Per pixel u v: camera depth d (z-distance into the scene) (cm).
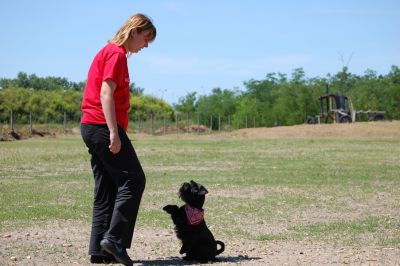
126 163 702
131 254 804
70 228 995
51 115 6538
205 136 5166
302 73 7819
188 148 3388
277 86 8250
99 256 731
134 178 705
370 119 6116
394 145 3691
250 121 7644
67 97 6969
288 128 5147
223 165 2333
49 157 2606
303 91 7544
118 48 706
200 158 2670
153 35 727
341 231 998
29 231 961
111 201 731
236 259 774
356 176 1925
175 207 755
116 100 704
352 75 8062
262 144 3828
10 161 2403
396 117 7250
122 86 704
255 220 1111
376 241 912
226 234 972
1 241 872
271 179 1834
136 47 723
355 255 802
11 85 8300
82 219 1090
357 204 1330
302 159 2633
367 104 7175
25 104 6500
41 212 1153
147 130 6256
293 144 3819
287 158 2684
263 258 780
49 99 6738
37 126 5594
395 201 1381
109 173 719
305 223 1081
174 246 861
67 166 2227
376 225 1055
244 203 1330
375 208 1274
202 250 746
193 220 743
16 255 774
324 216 1165
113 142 682
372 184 1719
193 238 745
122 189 702
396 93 7294
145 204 1311
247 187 1633
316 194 1496
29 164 2291
